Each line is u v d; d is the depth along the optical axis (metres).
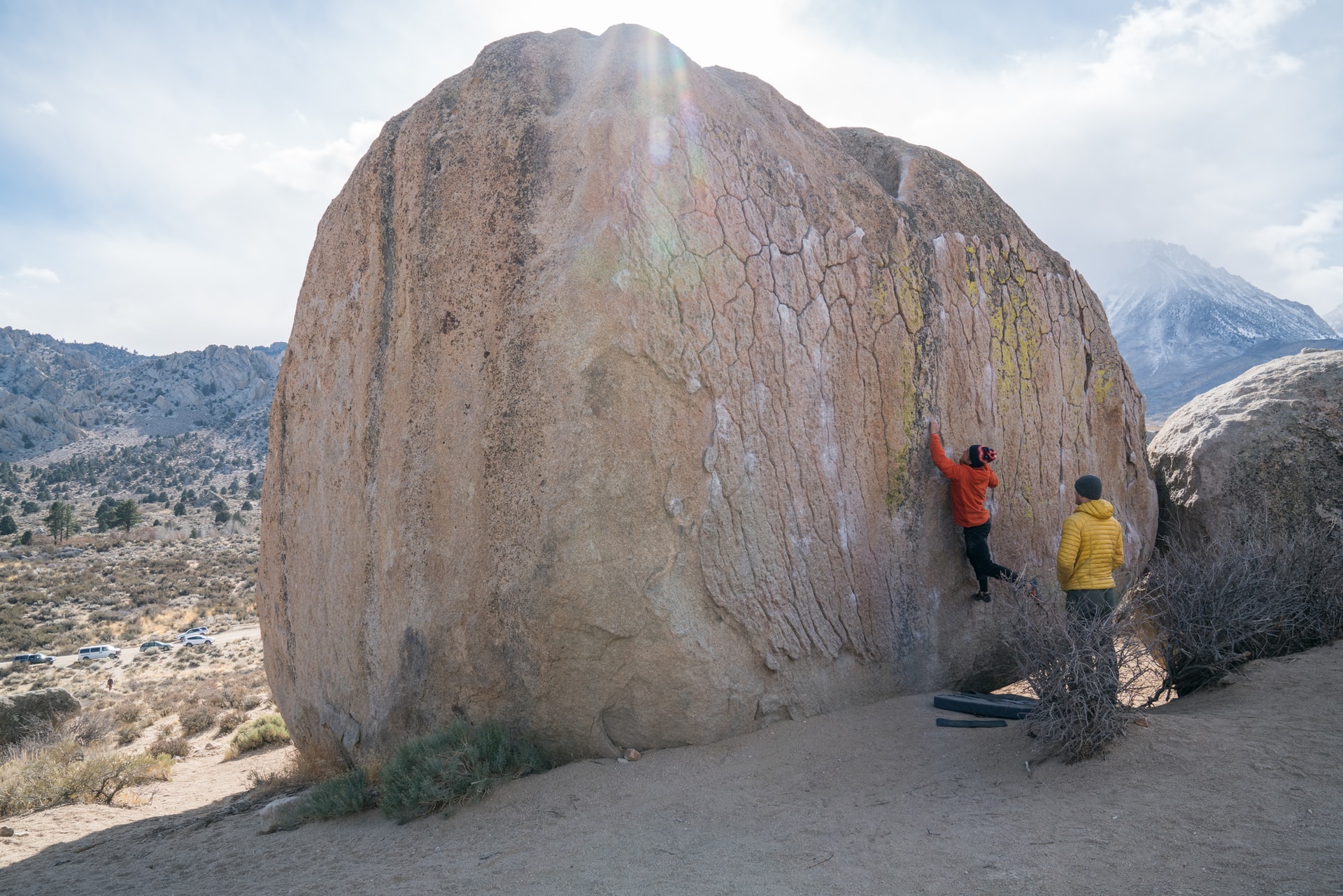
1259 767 4.38
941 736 5.73
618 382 5.64
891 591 6.86
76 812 9.33
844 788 5.11
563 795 5.48
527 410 5.84
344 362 8.19
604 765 5.81
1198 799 4.09
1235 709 5.52
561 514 5.61
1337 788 4.03
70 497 173.62
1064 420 8.04
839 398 6.70
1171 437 9.44
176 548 93.94
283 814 6.88
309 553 8.71
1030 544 7.67
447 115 7.04
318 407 8.66
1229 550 7.30
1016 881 3.47
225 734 19.36
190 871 5.96
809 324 6.57
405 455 6.93
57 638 48.03
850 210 7.06
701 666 5.88
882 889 3.57
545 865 4.48
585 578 5.59
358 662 7.59
